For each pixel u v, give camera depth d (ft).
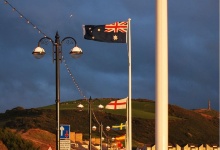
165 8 47.34
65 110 597.93
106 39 90.02
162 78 46.96
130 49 109.29
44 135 317.22
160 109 46.85
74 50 99.40
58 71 103.71
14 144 213.25
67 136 122.01
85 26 89.56
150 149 368.89
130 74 111.45
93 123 581.53
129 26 106.73
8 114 595.06
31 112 585.63
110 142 348.18
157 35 47.29
